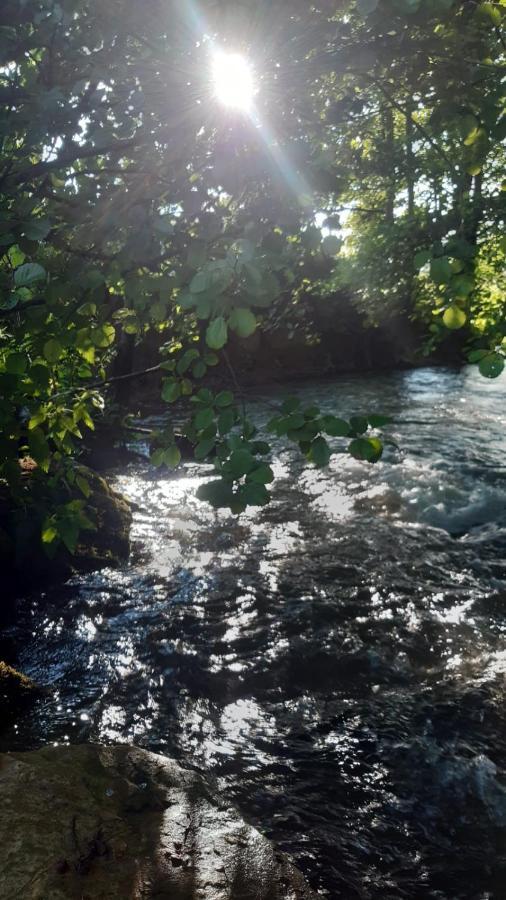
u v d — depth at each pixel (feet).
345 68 7.71
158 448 8.82
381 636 18.02
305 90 7.68
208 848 8.71
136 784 9.86
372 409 55.52
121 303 9.67
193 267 7.11
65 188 8.52
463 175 9.04
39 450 9.95
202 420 7.11
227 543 25.09
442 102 8.15
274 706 15.15
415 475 33.65
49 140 7.36
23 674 16.16
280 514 28.37
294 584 21.34
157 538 25.67
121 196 7.49
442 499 30.14
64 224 7.87
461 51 7.70
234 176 7.38
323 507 29.27
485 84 8.03
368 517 27.91
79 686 15.75
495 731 14.03
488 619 18.86
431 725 14.28
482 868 10.79
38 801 8.91
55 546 11.03
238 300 6.30
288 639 17.95
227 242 7.08
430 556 23.56
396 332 86.69
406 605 19.76
